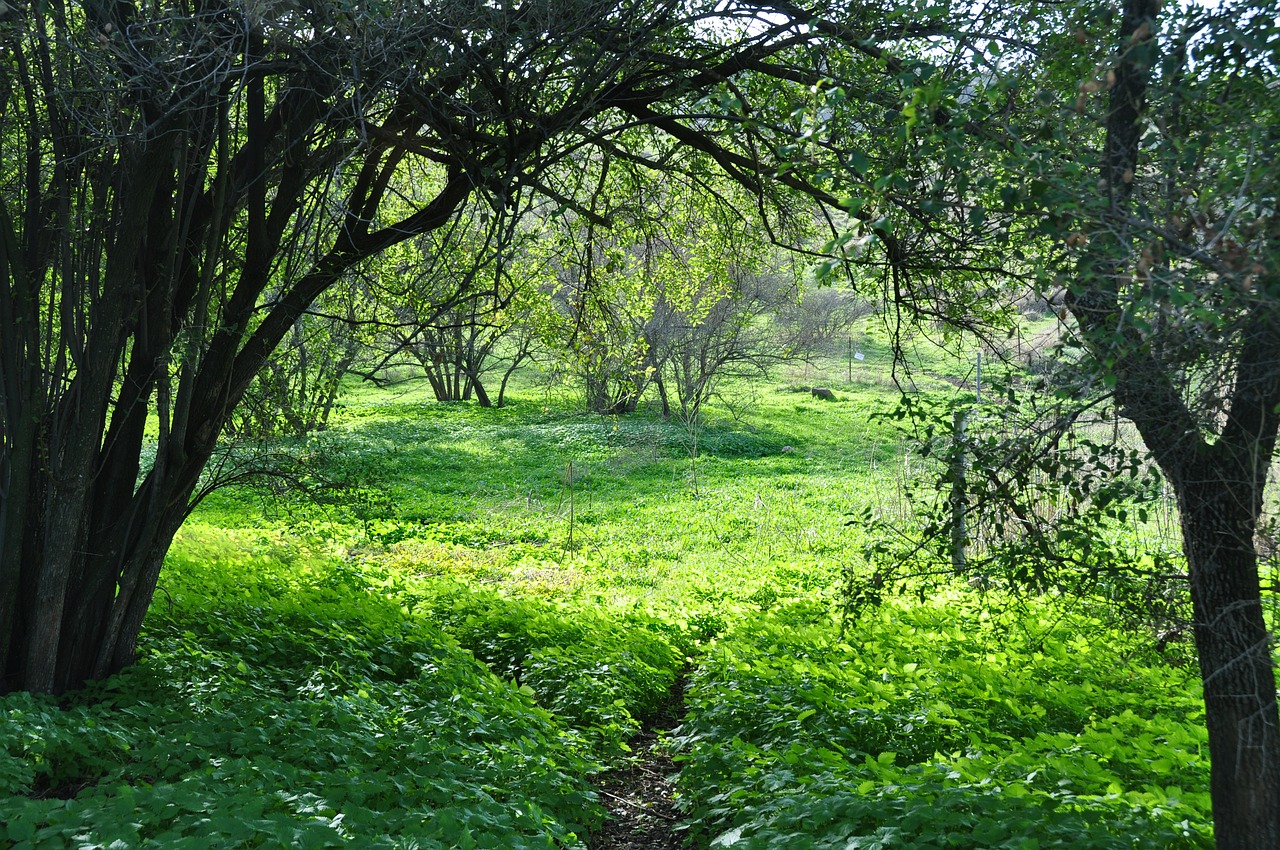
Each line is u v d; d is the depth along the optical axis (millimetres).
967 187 3271
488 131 6406
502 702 7320
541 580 15789
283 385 8453
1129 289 3043
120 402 6945
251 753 5453
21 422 6457
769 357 34906
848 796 4824
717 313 29719
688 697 8938
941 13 4031
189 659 7328
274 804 4418
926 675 8000
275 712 6043
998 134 3449
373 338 7957
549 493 25250
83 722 5555
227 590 10680
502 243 6000
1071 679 7949
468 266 8141
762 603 13734
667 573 16922
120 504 6973
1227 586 3963
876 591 5426
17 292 6363
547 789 5777
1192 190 3104
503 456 30688
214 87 5105
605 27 5477
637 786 7250
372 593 11633
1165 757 5398
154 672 6949
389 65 5164
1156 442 3875
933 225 4793
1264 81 3424
